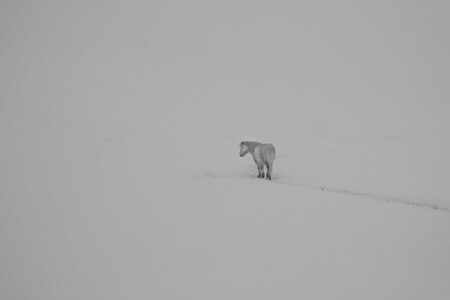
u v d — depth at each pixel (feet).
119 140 77.25
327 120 117.60
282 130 104.06
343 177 54.39
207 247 26.21
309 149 81.87
